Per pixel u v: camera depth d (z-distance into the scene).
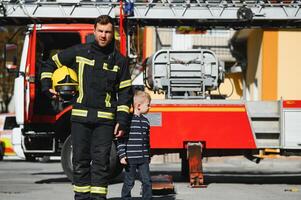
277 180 14.73
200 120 12.66
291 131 12.72
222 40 29.92
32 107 13.18
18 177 15.48
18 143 14.31
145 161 9.28
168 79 13.16
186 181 14.16
